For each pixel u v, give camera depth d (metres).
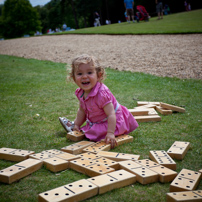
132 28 20.84
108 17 60.19
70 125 3.45
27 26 70.06
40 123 3.88
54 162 2.38
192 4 45.03
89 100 3.10
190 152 2.78
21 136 3.33
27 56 14.01
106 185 1.97
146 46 12.95
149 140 3.15
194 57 9.64
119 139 3.06
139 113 4.08
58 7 77.94
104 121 3.19
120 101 5.09
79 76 2.97
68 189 1.88
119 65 9.79
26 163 2.37
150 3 48.38
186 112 4.34
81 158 2.48
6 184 2.13
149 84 6.57
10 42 23.33
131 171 2.21
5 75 8.34
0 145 3.02
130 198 1.91
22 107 4.75
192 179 2.06
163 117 4.12
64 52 14.05
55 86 6.54
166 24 20.48
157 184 2.12
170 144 3.02
